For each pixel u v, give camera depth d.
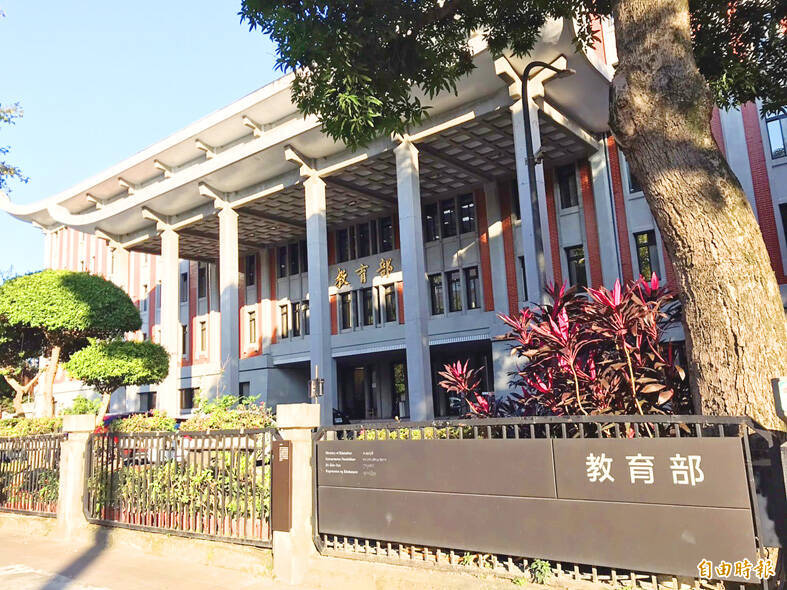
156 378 14.51
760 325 3.96
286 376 29.47
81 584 5.48
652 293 4.89
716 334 4.05
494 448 4.34
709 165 4.20
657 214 4.40
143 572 5.79
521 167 15.73
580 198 19.80
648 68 4.42
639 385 4.50
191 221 24.89
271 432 5.72
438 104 16.89
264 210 24.56
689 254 4.20
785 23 7.67
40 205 28.92
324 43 6.46
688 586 3.71
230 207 23.23
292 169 21.17
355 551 5.08
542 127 17.61
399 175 18.08
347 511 5.09
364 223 27.27
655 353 4.48
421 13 7.42
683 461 3.59
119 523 7.00
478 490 4.38
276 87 18.55
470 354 25.91
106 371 13.42
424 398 16.67
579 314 4.93
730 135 16.28
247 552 5.65
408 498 4.73
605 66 16.17
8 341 14.81
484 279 22.31
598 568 4.10
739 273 4.03
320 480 5.32
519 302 21.05
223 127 20.70
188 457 6.50
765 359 3.91
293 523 5.27
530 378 5.02
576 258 19.84
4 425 14.00
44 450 8.38
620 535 3.74
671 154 4.26
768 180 15.72
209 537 6.01
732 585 3.59
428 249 24.31
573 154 19.81
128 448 7.18
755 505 3.37
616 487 3.79
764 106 8.21
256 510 5.83
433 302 24.06
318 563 5.11
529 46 8.74
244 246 29.89
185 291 33.44
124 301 14.85
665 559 3.57
